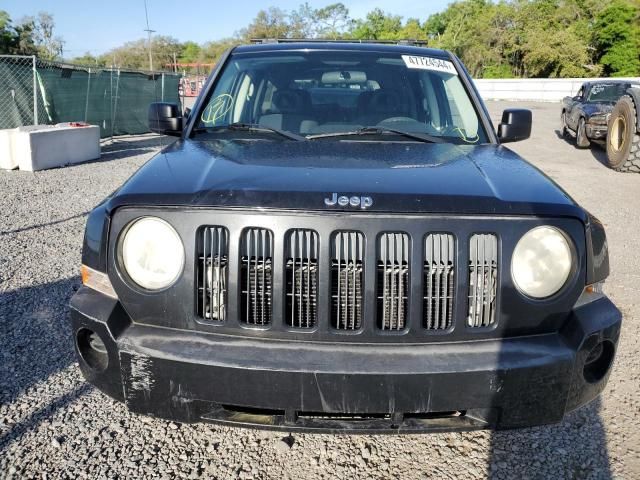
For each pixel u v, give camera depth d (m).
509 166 2.45
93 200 7.49
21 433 2.58
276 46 3.68
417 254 1.97
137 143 14.23
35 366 3.17
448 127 3.17
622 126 10.32
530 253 2.01
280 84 3.36
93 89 14.28
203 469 2.39
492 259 2.01
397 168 2.33
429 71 3.46
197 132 3.14
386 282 1.99
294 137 2.98
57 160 10.14
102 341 2.08
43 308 3.95
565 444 2.60
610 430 2.71
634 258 5.36
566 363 2.00
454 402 1.95
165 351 1.99
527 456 2.52
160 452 2.49
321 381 1.91
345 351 1.97
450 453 2.54
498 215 2.00
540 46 47.19
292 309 2.00
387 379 1.91
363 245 1.97
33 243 5.54
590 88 14.38
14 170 9.62
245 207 1.98
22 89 12.11
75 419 2.70
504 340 2.04
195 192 2.05
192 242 2.01
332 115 3.20
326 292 1.98
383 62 3.48
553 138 16.31
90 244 2.17
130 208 2.05
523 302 2.02
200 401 2.01
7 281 4.47
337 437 2.63
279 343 2.01
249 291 2.01
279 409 1.97
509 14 51.53
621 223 6.64
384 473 2.40
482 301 2.02
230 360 1.94
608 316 2.11
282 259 1.97
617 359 3.38
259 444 2.57
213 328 2.04
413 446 2.58
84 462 2.40
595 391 2.17
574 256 2.04
